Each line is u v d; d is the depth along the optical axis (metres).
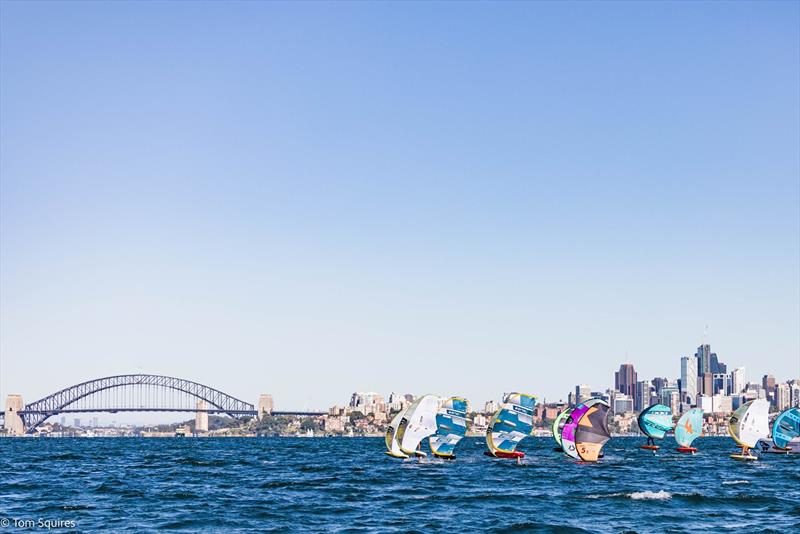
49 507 69.44
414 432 121.25
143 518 63.00
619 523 61.28
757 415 146.88
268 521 61.72
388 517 63.69
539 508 68.75
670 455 169.00
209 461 147.88
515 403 120.25
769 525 60.56
